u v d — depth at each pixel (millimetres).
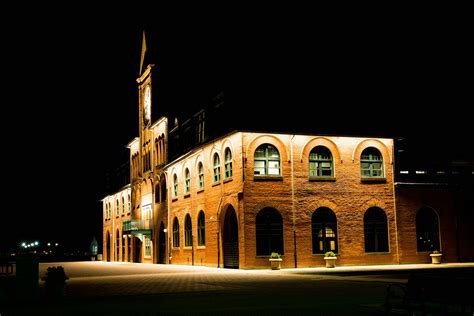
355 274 29422
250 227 34688
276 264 33906
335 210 36750
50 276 19594
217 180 39531
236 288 21688
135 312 14875
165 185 52062
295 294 18938
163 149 52219
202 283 24516
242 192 34844
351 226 36938
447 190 39812
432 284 12367
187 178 46094
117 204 73438
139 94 61969
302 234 35719
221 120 38656
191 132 44906
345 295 18375
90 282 26688
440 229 39312
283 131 35812
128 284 25000
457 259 39406
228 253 37719
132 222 58938
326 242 36406
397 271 30172
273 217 35438
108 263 60781
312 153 37000
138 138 61969
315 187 36500
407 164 39562
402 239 38125
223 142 38125
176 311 14938
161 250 53438
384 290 20016
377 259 37312
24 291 18812
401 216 38344
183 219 46156
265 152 35844
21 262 18938
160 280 27125
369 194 37719
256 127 35406
